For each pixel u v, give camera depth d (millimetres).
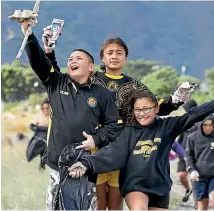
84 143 10125
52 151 10344
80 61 10453
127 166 10445
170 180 10680
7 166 21734
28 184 18922
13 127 34719
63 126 10289
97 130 10406
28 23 9961
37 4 9969
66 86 10492
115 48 11633
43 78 10492
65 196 9875
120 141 10430
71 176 9953
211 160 16438
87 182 10094
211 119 16219
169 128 10648
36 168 21812
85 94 10453
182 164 19422
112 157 10227
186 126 10648
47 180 19766
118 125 10531
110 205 11555
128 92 11047
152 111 10516
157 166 10469
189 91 10945
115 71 11719
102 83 11578
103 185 11492
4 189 18266
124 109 10719
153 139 10508
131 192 10391
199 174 16562
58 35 10617
